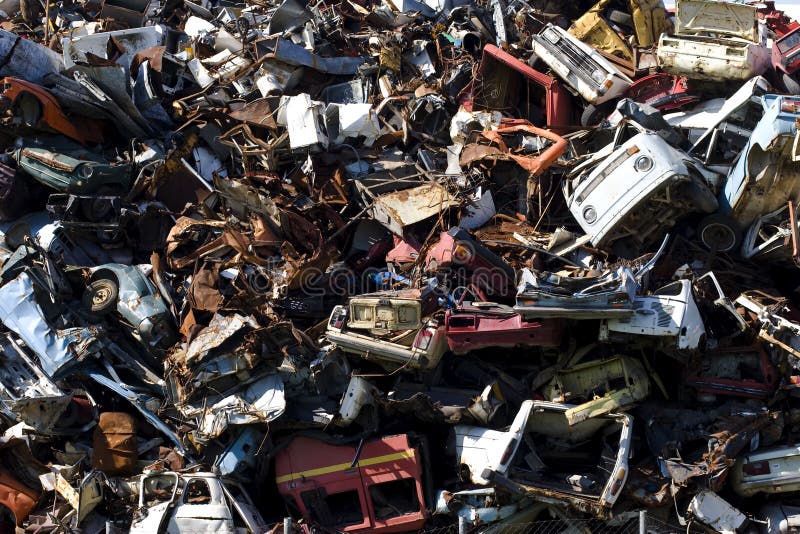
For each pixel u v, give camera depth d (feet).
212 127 50.31
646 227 42.09
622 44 55.31
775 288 41.55
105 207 45.91
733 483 36.01
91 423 41.29
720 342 38.04
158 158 49.06
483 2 64.28
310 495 36.58
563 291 36.29
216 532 34.99
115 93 49.19
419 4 63.41
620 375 36.68
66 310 43.21
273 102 50.65
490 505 35.04
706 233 42.37
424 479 36.81
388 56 55.01
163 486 37.55
